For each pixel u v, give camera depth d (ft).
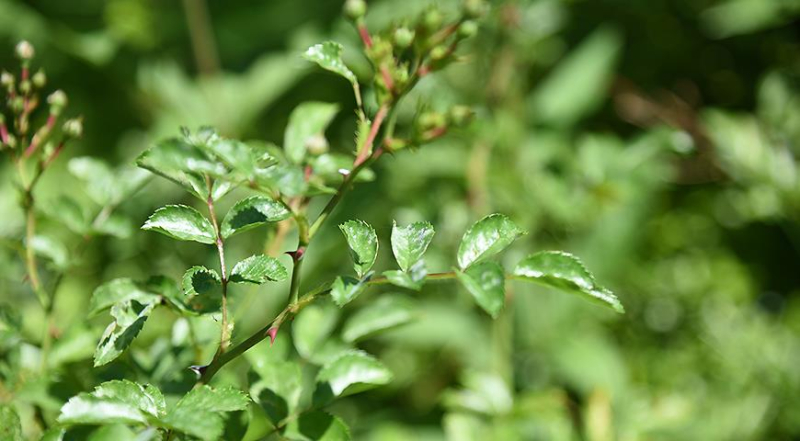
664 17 4.27
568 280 1.89
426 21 1.94
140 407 1.88
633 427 2.96
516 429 2.45
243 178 1.88
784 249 3.91
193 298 1.99
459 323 3.21
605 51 3.81
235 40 4.17
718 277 3.75
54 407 2.04
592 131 4.28
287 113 3.89
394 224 1.91
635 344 3.58
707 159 4.06
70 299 2.93
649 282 3.68
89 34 4.15
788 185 3.84
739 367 3.45
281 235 2.16
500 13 3.40
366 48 1.96
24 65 2.10
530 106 3.69
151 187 3.30
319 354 2.16
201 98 3.79
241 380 2.41
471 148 3.29
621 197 3.24
